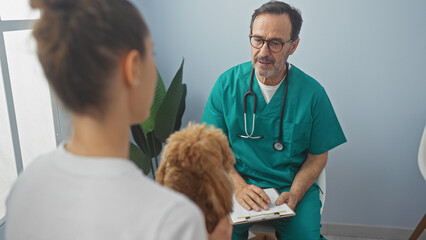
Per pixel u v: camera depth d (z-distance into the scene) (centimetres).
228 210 65
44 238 39
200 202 64
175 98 168
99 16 36
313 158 162
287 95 155
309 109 154
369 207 211
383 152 202
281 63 146
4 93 140
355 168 207
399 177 204
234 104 160
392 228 211
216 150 64
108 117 39
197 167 62
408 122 197
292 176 159
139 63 40
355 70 194
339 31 190
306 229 144
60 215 38
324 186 158
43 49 37
